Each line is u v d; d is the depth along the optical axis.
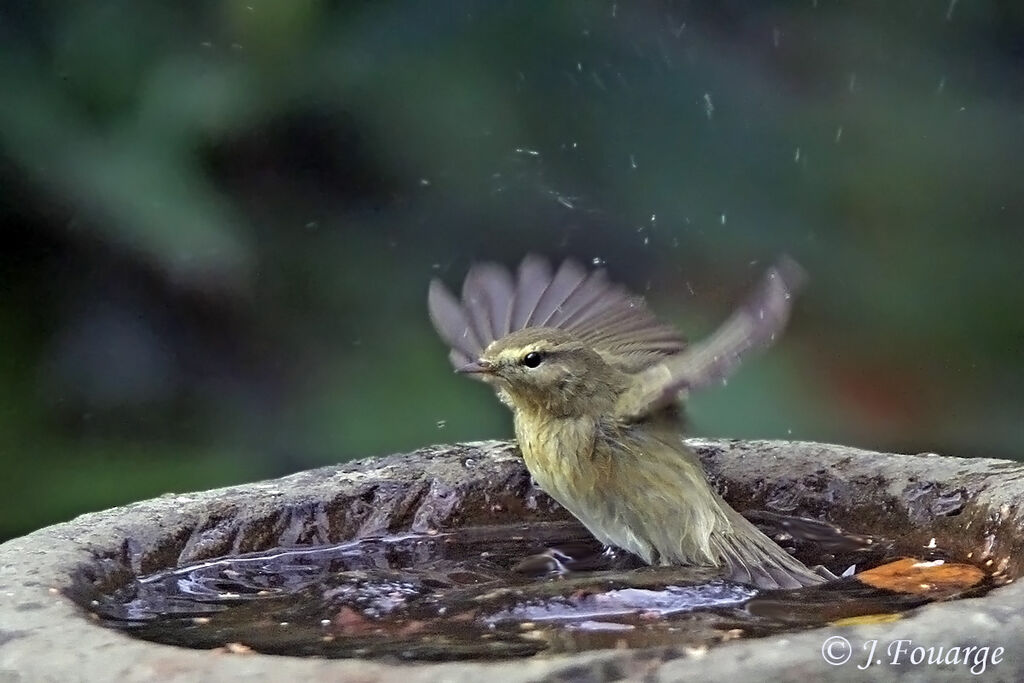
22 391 11.43
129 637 5.05
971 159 12.88
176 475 11.48
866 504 7.71
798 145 12.70
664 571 6.89
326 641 5.62
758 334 5.96
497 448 8.36
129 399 11.63
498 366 7.60
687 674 4.54
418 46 11.91
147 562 6.82
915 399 12.27
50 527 6.79
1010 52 13.15
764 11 12.80
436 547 7.68
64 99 10.88
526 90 12.20
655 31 12.51
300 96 11.54
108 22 10.96
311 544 7.55
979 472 7.43
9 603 5.45
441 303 8.15
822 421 11.98
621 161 12.38
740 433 11.65
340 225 12.08
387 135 11.97
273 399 11.86
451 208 12.17
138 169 10.89
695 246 12.41
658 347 8.09
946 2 13.16
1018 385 12.16
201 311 11.77
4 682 4.86
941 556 7.14
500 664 4.58
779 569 6.90
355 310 12.07
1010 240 12.66
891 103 12.99
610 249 12.34
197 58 11.18
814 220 12.65
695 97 12.54
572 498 7.65
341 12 11.67
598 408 7.52
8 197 10.89
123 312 11.63
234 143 11.66
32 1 10.86
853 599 6.21
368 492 7.79
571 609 6.03
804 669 4.56
